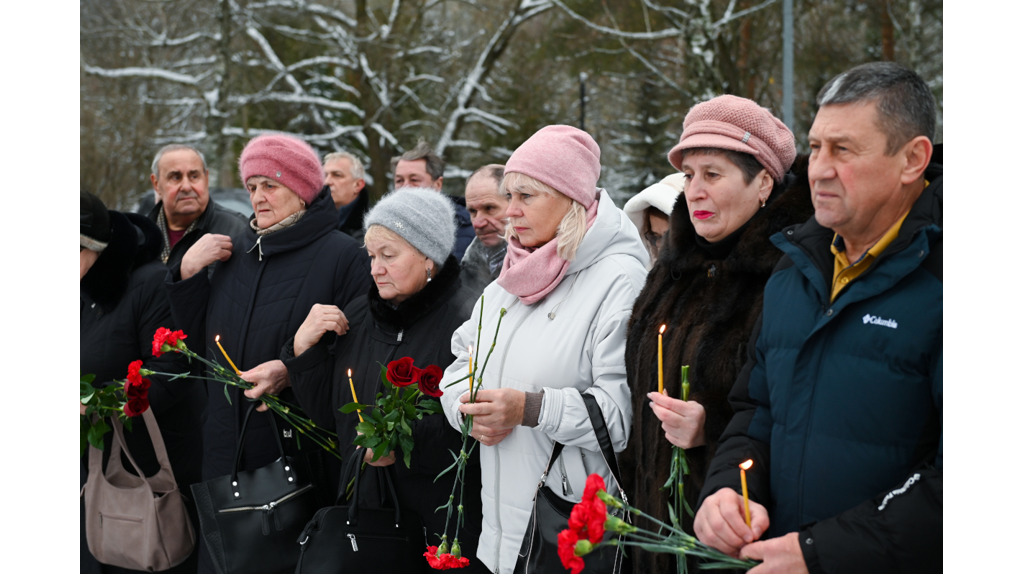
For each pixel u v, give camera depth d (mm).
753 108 1751
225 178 14336
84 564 3041
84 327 2990
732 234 1765
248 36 15055
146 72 14539
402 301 2398
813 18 13914
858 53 14141
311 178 2799
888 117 1309
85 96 15344
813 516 1363
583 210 2105
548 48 14438
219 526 2471
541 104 15250
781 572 1277
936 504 1226
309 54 15422
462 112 14930
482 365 2156
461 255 3807
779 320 1466
